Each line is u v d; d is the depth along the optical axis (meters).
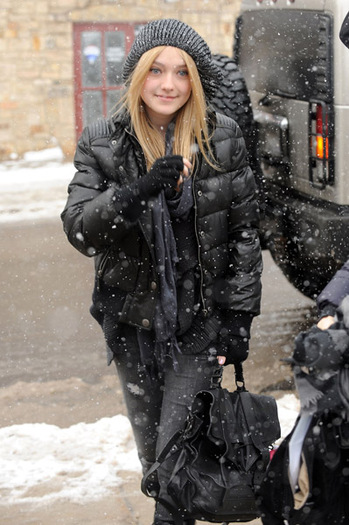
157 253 3.09
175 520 3.10
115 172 3.12
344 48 4.87
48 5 13.09
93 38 13.45
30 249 8.42
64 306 6.81
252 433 3.02
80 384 5.32
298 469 2.62
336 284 2.80
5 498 3.89
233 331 3.26
